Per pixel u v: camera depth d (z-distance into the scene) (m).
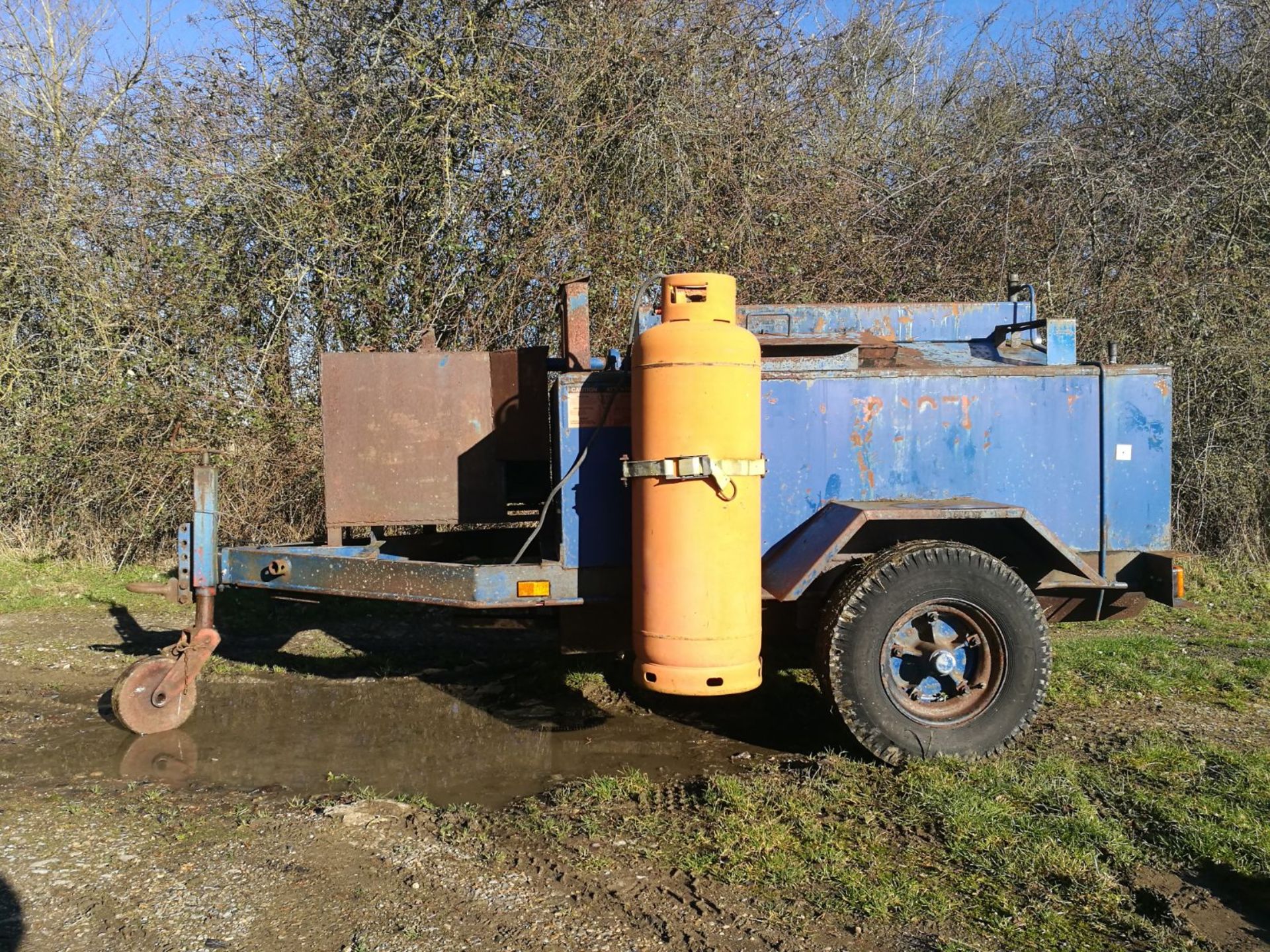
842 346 4.39
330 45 9.37
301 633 6.75
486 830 3.50
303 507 8.95
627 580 4.27
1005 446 4.41
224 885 3.06
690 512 3.81
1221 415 8.96
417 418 4.70
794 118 10.43
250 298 9.02
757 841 3.33
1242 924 2.79
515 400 4.69
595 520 4.25
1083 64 11.65
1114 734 4.44
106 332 9.06
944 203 10.50
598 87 9.59
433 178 9.09
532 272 9.19
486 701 5.25
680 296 3.94
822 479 4.33
